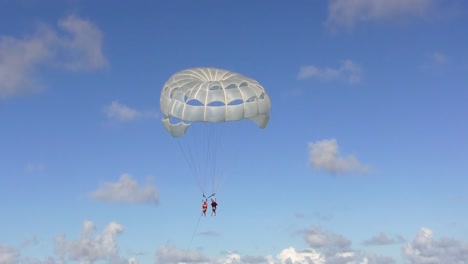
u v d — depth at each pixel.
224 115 85.81
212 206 88.44
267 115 89.00
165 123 89.62
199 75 88.00
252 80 87.75
